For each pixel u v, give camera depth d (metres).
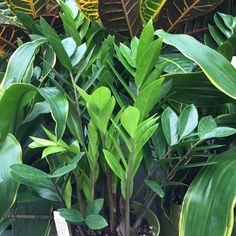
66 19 0.56
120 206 0.51
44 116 0.59
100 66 0.52
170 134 0.48
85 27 0.63
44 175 0.42
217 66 0.47
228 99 0.53
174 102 0.56
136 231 0.52
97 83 0.53
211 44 0.68
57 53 0.50
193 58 0.46
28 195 0.48
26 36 0.69
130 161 0.43
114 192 0.50
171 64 0.57
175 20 0.68
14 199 0.43
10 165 0.42
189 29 0.73
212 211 0.41
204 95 0.53
